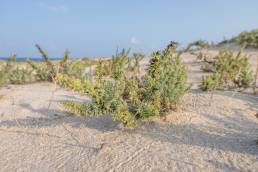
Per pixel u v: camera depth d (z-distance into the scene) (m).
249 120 5.50
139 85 5.72
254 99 6.98
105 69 9.31
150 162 4.08
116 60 9.71
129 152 4.39
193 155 4.16
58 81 5.21
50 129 5.68
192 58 17.16
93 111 5.13
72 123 5.85
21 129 5.89
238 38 22.42
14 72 11.99
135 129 5.16
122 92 5.36
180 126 5.18
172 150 4.35
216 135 4.81
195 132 4.93
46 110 7.05
